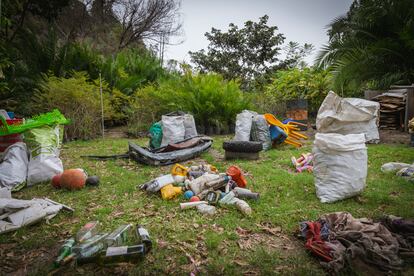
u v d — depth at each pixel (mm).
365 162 3850
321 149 3867
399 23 11156
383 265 2346
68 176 4219
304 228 2879
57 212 3363
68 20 17984
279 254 2629
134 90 12227
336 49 11672
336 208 3535
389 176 4719
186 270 2422
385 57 11125
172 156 5699
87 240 2736
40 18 15781
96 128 9125
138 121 10023
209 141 6871
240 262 2512
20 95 9078
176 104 9750
